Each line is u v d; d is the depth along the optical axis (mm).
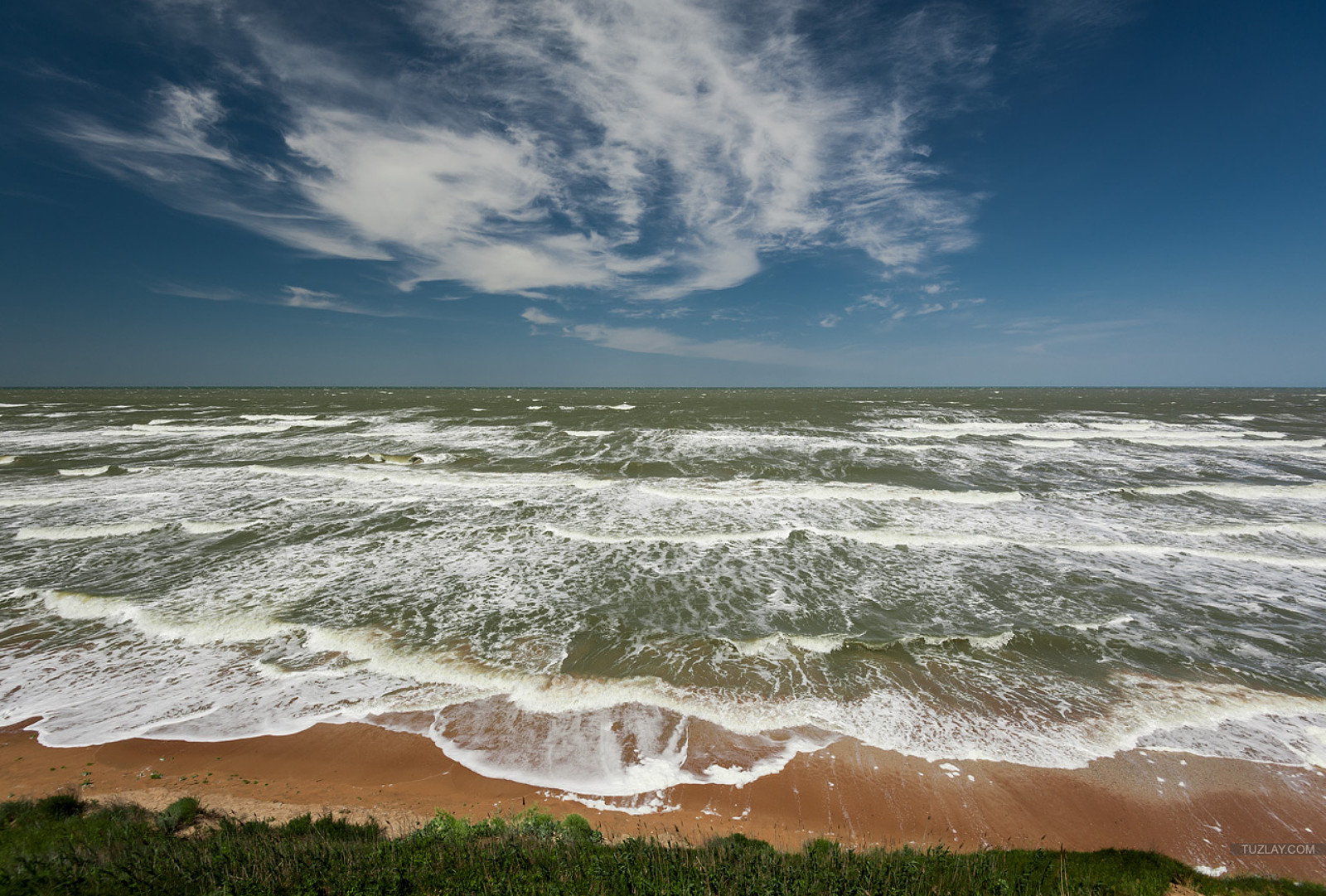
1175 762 6930
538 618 10656
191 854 4602
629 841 4879
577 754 7000
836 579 12570
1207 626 10398
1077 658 9352
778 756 7004
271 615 10703
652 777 6598
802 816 6012
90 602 11141
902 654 9453
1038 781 6605
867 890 4160
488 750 7074
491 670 8898
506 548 14484
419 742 7219
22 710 7801
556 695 8258
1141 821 5992
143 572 12766
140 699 8109
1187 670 9000
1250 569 13102
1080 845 5648
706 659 9250
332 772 6629
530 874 4352
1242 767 6840
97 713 7766
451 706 7980
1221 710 7965
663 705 8016
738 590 11945
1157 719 7770
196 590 11781
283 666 9016
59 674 8734
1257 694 8344
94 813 5562
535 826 5270
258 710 7875
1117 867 5000
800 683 8617
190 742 7168
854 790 6430
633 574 12820
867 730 7516
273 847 4711
